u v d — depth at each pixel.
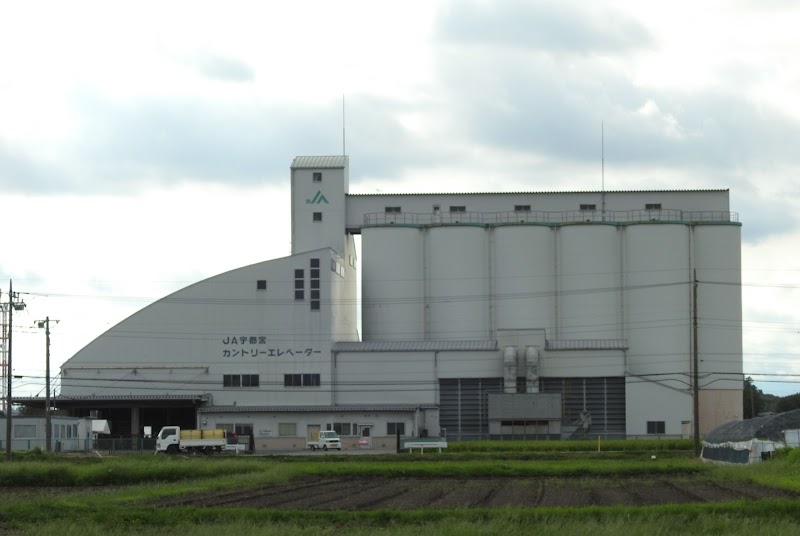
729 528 36.78
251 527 37.38
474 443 99.06
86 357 112.69
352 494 52.25
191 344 112.62
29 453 82.69
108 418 115.56
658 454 86.06
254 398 111.94
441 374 112.06
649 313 117.25
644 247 117.88
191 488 54.09
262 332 112.62
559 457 81.50
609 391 111.06
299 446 109.00
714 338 117.62
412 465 68.62
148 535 36.44
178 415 115.31
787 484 53.22
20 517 40.84
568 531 35.88
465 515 40.59
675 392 112.19
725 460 74.50
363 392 112.06
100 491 53.62
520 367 110.69
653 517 38.59
